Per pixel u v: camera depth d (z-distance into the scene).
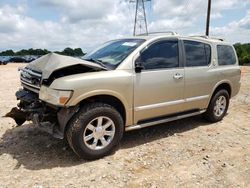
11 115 4.71
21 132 5.45
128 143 5.08
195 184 3.74
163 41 5.18
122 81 4.47
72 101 4.00
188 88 5.50
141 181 3.79
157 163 4.32
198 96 5.77
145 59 4.86
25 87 4.84
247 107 8.08
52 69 4.15
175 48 5.35
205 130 5.91
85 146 4.20
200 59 5.82
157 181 3.79
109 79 4.33
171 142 5.18
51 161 4.28
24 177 3.80
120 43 5.37
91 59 5.11
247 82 13.36
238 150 4.90
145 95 4.81
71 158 4.39
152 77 4.86
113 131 4.47
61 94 3.94
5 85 11.97
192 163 4.34
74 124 4.09
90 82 4.14
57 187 3.58
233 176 3.98
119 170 4.06
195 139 5.37
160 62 5.06
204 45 5.95
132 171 4.05
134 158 4.46
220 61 6.30
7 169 4.00
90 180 3.77
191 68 5.55
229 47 6.67
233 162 4.42
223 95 6.46
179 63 5.36
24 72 4.86
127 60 4.66
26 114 4.59
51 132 4.16
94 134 4.29
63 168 4.07
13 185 3.60
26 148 4.73
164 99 5.12
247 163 4.39
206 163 4.35
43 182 3.69
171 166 4.23
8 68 27.81
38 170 4.00
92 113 4.18
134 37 5.41
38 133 5.39
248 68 23.28
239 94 10.02
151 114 4.99
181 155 4.62
